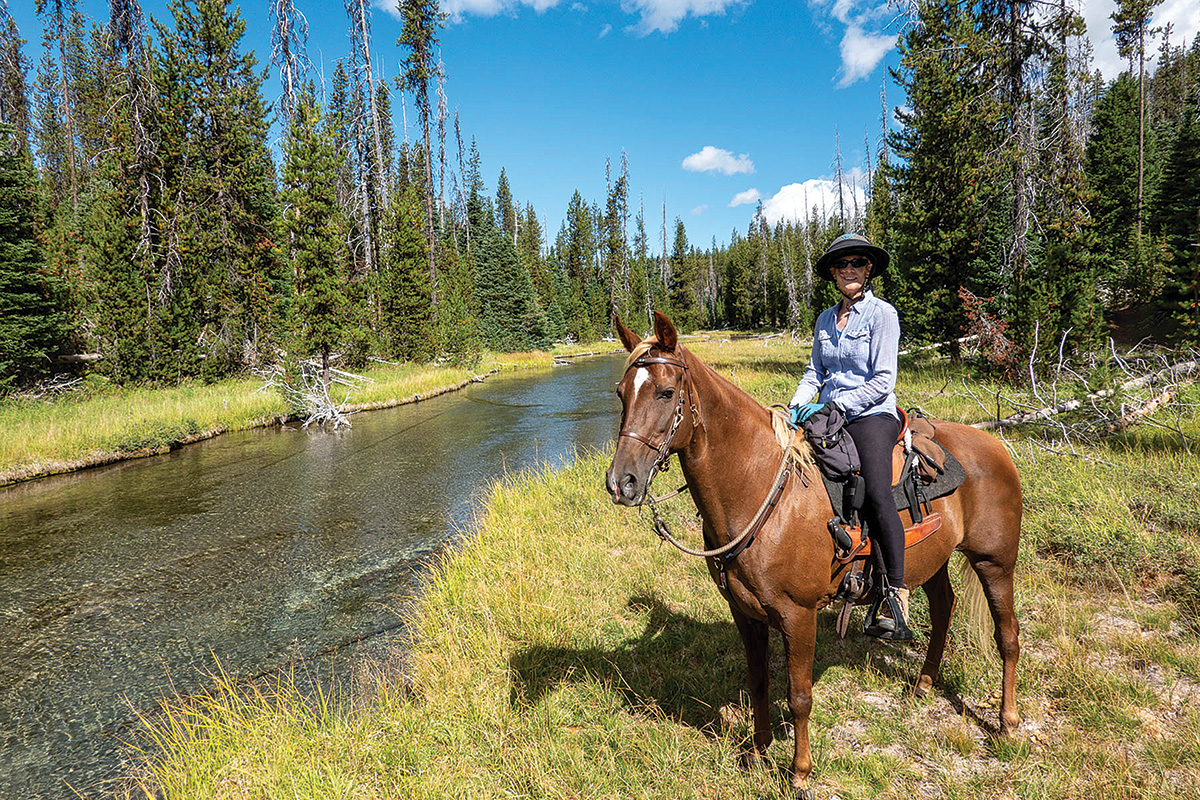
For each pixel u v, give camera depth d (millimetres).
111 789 3795
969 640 4156
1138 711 3467
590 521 7418
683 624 4863
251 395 19562
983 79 15695
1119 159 28469
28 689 4953
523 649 4578
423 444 14812
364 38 33156
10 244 17828
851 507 2943
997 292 16188
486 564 6270
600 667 4297
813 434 3008
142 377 20672
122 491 10883
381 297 30547
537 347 51344
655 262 97312
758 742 3275
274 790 3207
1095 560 5074
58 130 40406
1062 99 13734
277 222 25734
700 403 2744
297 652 5402
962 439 3617
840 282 3127
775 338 58312
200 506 9938
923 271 19016
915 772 3178
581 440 14719
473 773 3312
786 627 2939
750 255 84625
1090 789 2926
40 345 18781
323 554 7797
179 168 23062
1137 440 8055
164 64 22938
